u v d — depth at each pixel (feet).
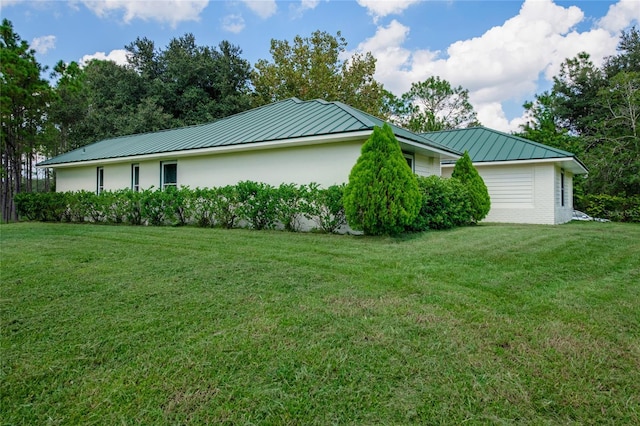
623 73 65.77
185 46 102.01
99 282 13.79
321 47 94.48
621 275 14.89
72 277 14.44
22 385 7.29
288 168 31.71
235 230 29.07
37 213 44.24
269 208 28.91
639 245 21.39
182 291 12.70
